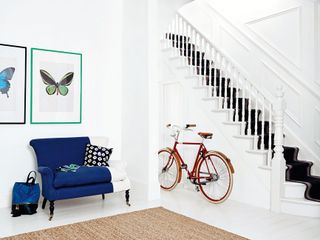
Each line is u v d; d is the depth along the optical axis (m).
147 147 4.41
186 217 3.60
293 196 3.89
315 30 4.51
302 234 3.11
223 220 3.52
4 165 4.01
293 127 4.81
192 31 5.44
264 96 4.25
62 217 3.57
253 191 4.18
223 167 4.51
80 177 3.59
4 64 3.97
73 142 4.28
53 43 4.36
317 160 4.48
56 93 4.39
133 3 4.69
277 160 3.87
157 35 4.48
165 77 5.58
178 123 5.49
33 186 3.72
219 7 6.09
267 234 3.09
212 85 5.34
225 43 5.98
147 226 3.28
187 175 5.05
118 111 4.99
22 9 4.11
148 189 4.37
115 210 3.87
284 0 4.94
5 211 3.80
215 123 4.71
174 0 5.08
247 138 4.25
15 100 4.06
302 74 4.70
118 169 4.02
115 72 4.95
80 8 4.60
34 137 4.23
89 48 4.70
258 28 5.38
